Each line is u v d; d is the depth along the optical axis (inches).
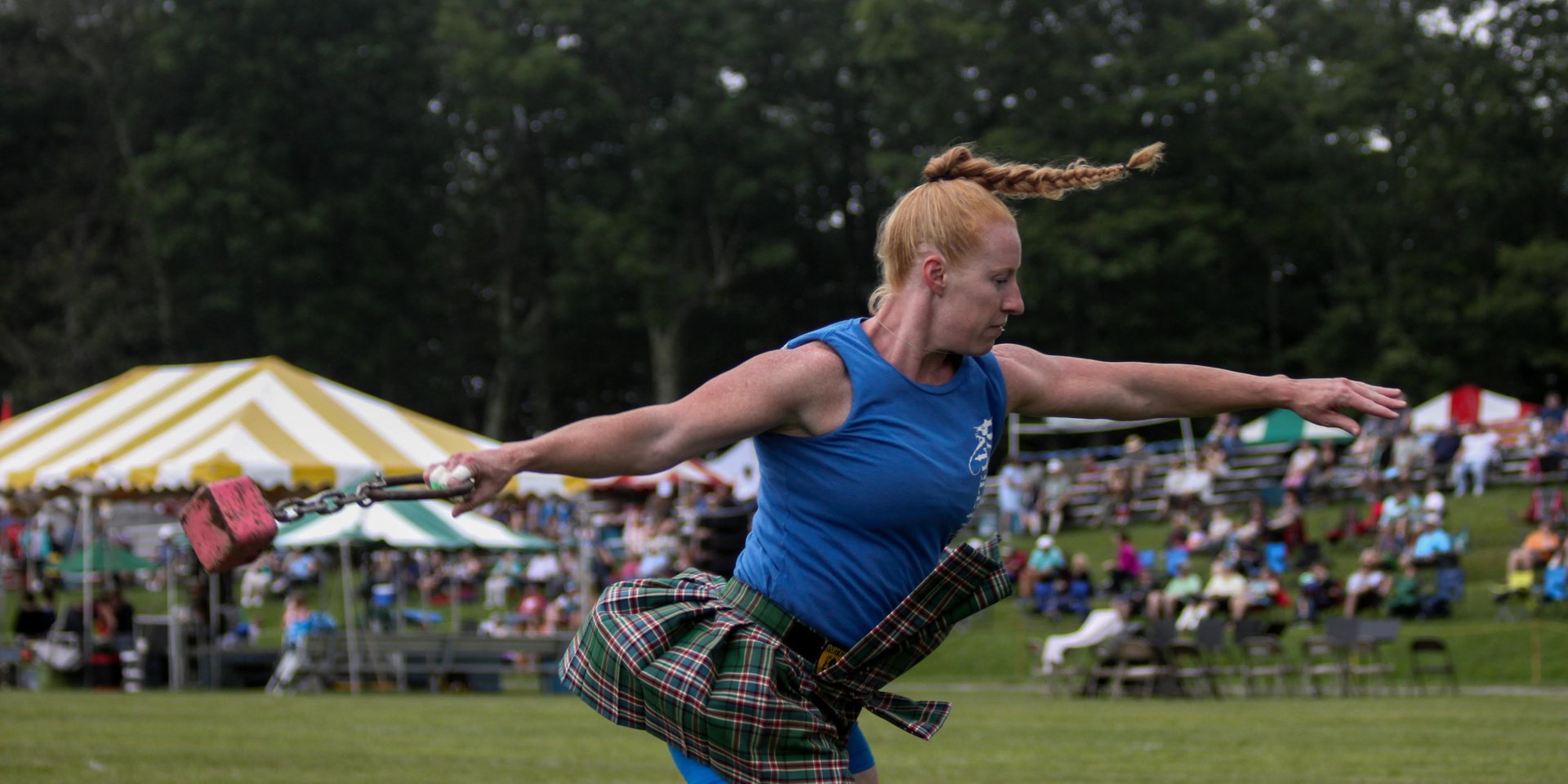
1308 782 338.3
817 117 2213.3
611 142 2181.3
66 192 2105.1
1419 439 1217.4
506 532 886.4
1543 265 1764.3
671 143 2054.6
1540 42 1914.4
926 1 1946.4
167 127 2071.9
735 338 2253.9
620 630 124.7
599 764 370.6
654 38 2108.8
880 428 119.5
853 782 123.0
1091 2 1946.4
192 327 1990.7
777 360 118.8
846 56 2110.0
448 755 394.0
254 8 1964.8
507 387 2182.6
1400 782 337.4
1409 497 1048.8
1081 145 1915.6
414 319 2114.9
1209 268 1952.5
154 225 1931.6
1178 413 134.3
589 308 2123.5
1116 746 435.2
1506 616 916.0
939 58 1939.0
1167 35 1910.7
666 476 1323.8
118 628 828.0
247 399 804.6
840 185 2234.3
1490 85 1904.5
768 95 2166.6
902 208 122.0
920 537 123.0
